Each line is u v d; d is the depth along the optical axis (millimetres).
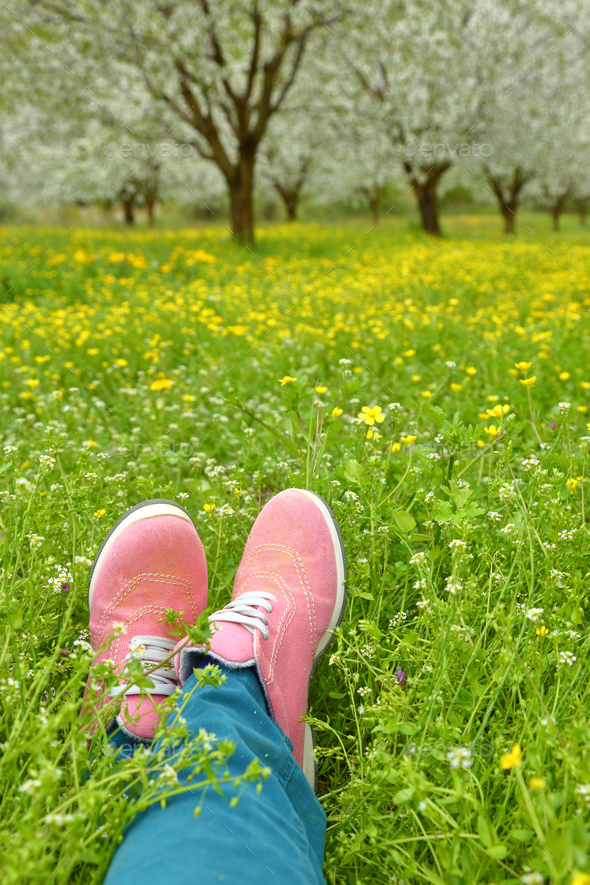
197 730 981
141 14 9188
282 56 10156
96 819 825
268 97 10453
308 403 2428
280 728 1113
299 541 1490
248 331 4422
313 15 10117
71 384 3395
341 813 1068
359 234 14664
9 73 9867
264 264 8531
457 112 12547
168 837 795
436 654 1139
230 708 1051
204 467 2256
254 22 9617
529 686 1082
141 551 1470
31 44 9625
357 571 1520
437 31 11656
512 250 11133
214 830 808
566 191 20844
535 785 757
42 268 7047
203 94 10586
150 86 10172
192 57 9789
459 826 868
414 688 1146
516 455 2119
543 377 3164
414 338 4008
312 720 1143
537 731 921
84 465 1754
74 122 10945
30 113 10891
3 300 5867
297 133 15125
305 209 28469
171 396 3125
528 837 812
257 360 3574
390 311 5113
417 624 1375
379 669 1194
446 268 8070
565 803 832
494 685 1154
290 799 1012
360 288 6316
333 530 1547
